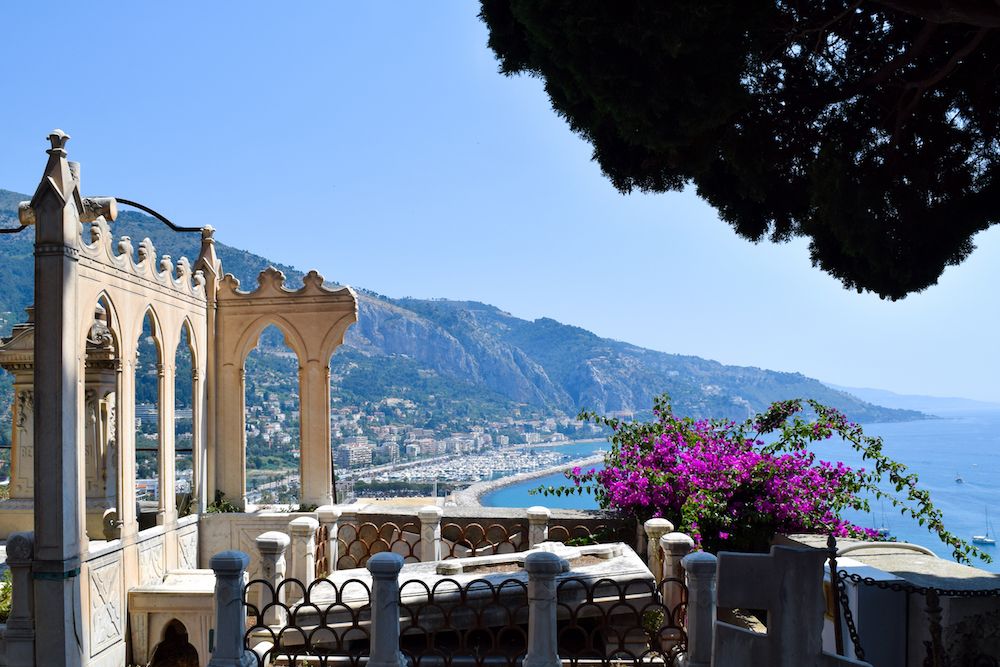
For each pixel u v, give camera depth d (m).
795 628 4.02
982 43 6.88
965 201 7.40
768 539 8.36
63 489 6.50
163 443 8.56
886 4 6.03
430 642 5.63
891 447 125.38
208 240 9.91
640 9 5.38
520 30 6.84
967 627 4.88
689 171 7.17
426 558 8.75
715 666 4.11
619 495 8.78
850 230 6.68
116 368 7.57
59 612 6.43
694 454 8.87
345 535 9.30
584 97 6.46
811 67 7.42
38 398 6.52
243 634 5.18
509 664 5.43
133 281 7.82
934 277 7.36
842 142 7.49
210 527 9.34
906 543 6.51
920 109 7.41
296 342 9.85
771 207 8.11
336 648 5.65
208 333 9.81
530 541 8.95
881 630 5.23
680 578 6.08
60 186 6.56
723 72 5.77
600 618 6.41
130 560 7.66
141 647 7.62
